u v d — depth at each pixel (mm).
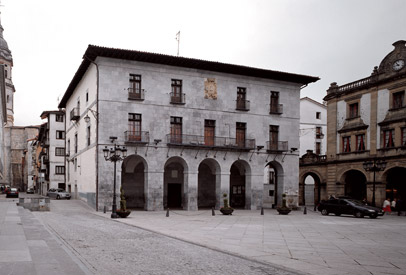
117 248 12000
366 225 21656
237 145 35500
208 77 34625
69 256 9898
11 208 28250
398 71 34969
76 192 40188
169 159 34375
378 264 10086
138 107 31625
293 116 38344
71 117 39500
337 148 41625
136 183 35688
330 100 42906
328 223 22672
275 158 37000
